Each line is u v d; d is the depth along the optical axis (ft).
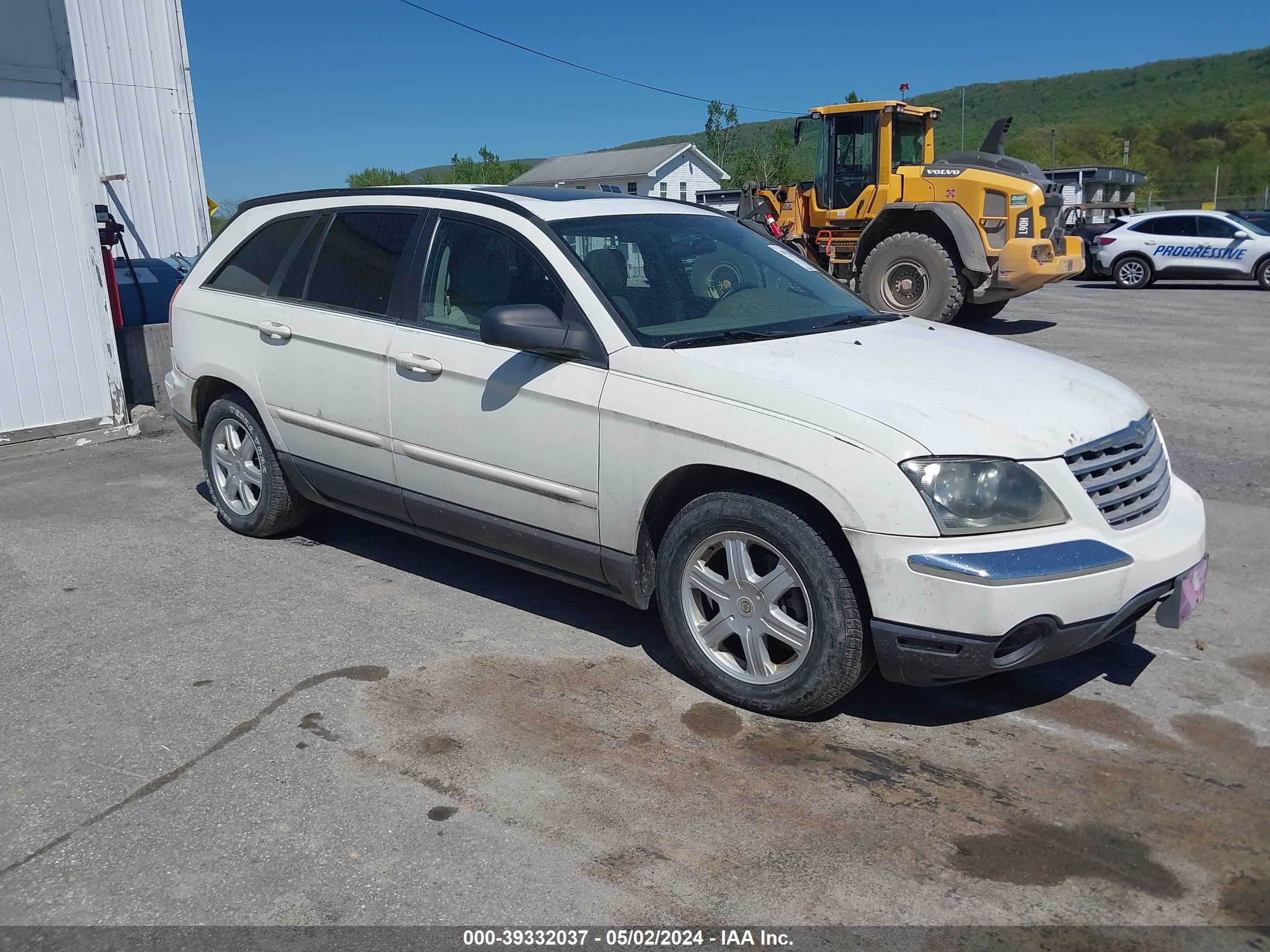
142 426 26.96
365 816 10.31
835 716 12.31
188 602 15.74
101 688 13.01
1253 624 14.87
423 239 15.17
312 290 16.55
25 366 25.25
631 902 9.09
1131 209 86.94
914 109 48.85
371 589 16.25
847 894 9.19
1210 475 22.40
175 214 42.52
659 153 168.04
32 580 16.69
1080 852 9.75
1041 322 47.85
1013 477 10.87
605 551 13.12
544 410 13.25
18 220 24.68
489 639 14.43
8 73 23.99
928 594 10.66
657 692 12.87
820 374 11.94
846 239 49.57
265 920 8.86
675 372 12.31
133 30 40.45
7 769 11.20
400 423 14.93
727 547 12.14
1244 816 10.31
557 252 13.69
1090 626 11.03
